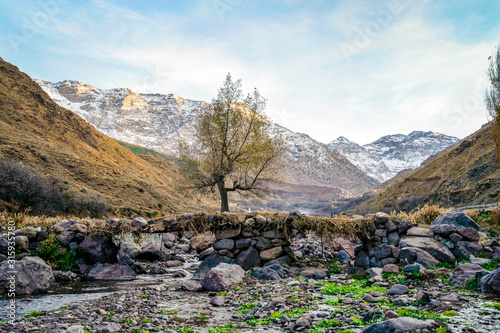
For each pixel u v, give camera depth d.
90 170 104.56
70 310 7.41
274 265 12.12
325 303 7.54
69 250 13.09
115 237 13.79
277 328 6.01
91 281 11.73
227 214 13.42
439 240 11.42
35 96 156.88
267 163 28.36
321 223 12.56
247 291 9.36
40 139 117.06
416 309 6.33
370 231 12.23
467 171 131.12
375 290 8.38
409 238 11.59
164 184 164.12
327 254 15.69
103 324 6.25
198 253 19.83
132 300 8.49
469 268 8.51
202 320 6.80
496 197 90.62
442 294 7.16
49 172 85.94
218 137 27.72
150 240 18.39
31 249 12.77
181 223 13.62
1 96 131.50
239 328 6.11
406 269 9.77
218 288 9.78
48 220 16.08
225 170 27.45
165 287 10.41
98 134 176.88
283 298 7.89
